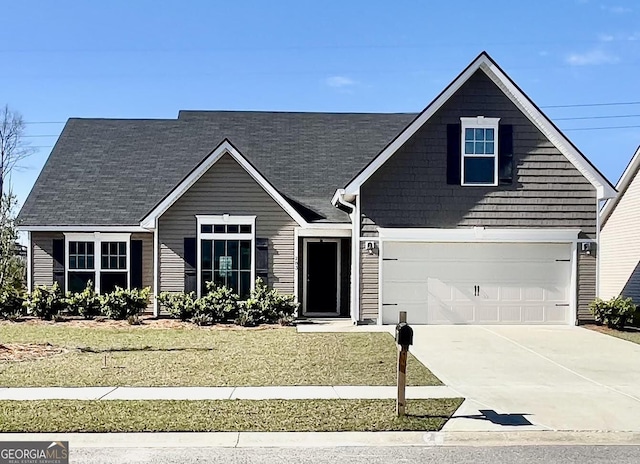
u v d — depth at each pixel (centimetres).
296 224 1970
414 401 965
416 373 1170
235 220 1966
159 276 1961
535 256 1877
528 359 1331
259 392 1010
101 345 1450
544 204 1858
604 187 1842
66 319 1897
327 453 746
